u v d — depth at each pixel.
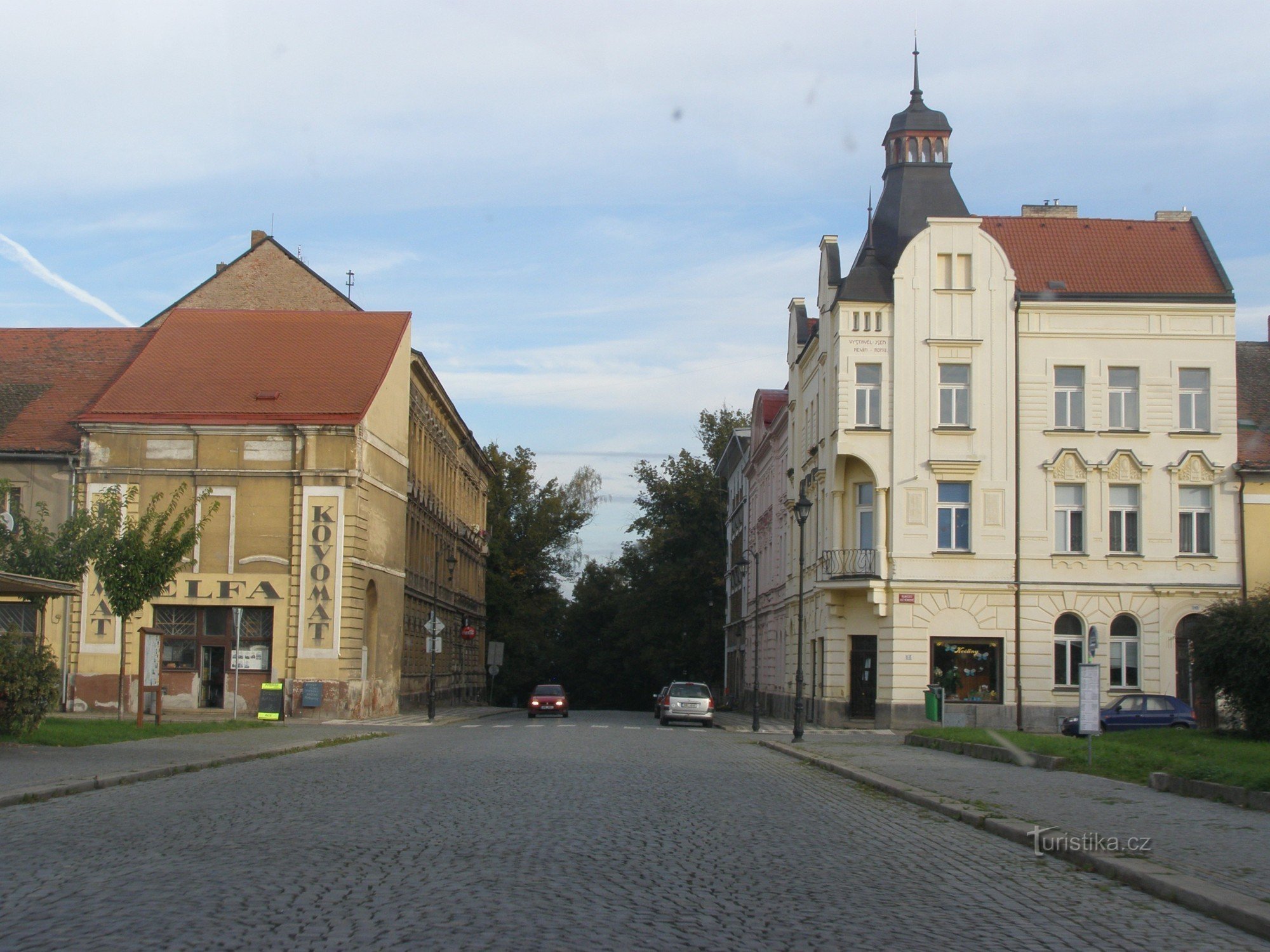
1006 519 40.22
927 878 10.36
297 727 33.94
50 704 22.77
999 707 39.56
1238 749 23.92
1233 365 40.72
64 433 43.06
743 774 20.94
